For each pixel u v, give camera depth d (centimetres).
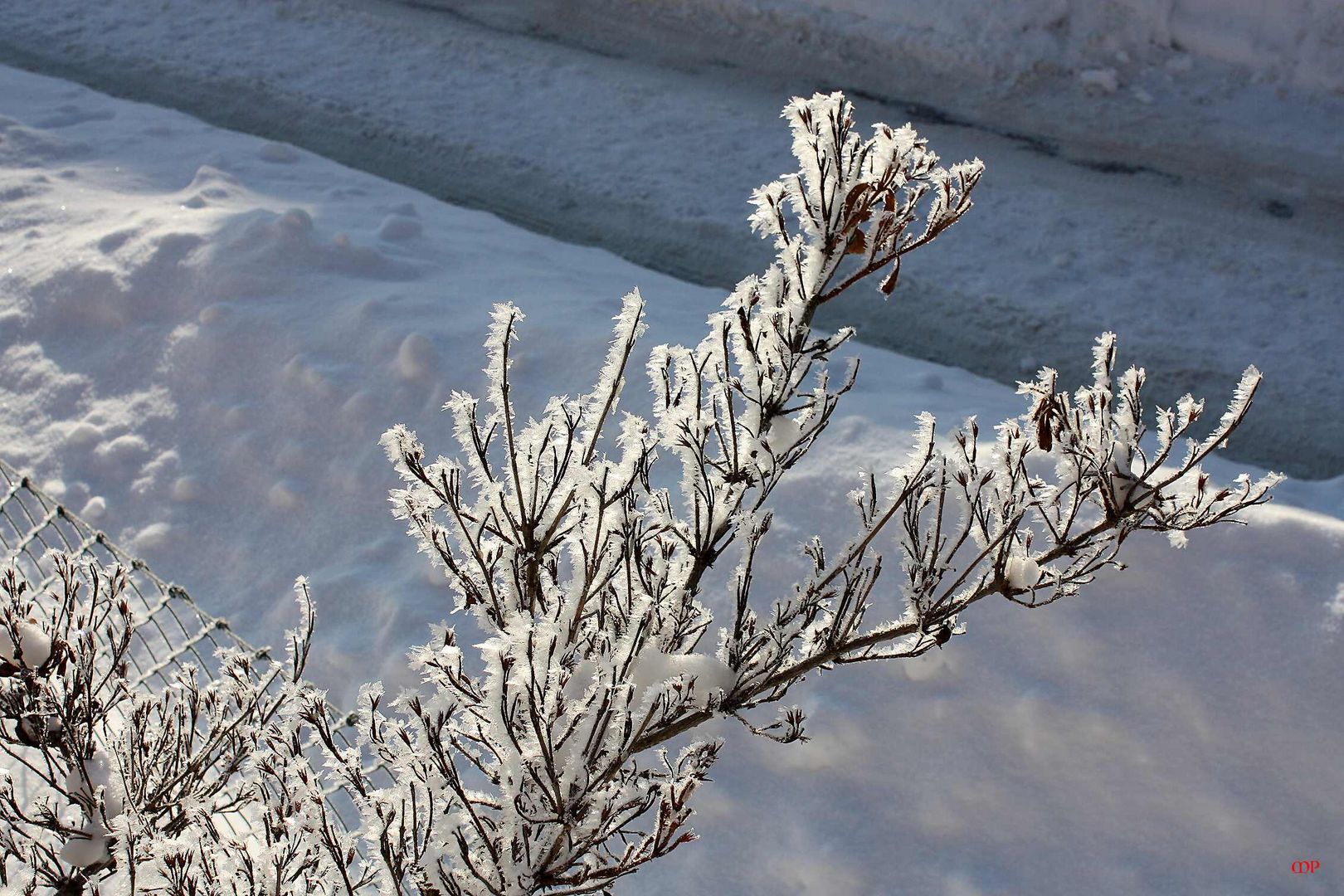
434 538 230
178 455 597
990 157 971
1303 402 715
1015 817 407
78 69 1066
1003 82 1073
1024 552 235
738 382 223
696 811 427
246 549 558
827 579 232
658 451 526
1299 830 383
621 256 835
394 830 225
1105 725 404
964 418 519
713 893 415
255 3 1198
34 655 259
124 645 281
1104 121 1021
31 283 682
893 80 1084
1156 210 902
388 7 1198
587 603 232
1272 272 834
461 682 210
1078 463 225
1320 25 1053
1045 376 225
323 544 550
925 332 771
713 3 1182
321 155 946
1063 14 1105
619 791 226
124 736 263
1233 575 412
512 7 1208
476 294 666
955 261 838
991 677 418
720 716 231
